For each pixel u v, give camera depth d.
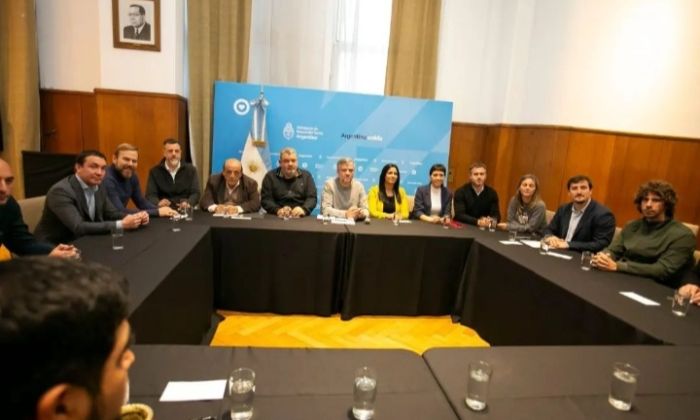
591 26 3.68
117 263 1.64
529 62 4.09
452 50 4.43
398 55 4.29
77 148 3.95
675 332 1.36
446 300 2.81
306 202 3.14
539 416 0.85
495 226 3.05
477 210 3.31
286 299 2.67
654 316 1.49
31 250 1.93
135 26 3.63
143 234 2.16
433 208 3.32
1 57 3.61
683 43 3.59
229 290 2.62
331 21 4.26
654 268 2.01
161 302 1.45
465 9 4.37
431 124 4.31
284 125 4.15
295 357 1.03
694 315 1.52
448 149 4.38
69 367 0.31
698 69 3.61
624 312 1.52
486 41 4.46
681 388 1.00
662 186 2.08
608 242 2.53
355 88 4.44
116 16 3.59
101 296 0.34
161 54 3.71
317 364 1.01
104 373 0.35
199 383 0.90
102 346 0.34
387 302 2.73
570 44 3.75
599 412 0.88
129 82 3.71
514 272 2.20
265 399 0.86
